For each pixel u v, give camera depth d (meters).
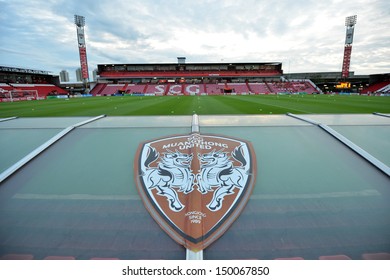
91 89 58.31
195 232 2.28
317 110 18.20
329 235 2.31
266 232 2.35
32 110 20.61
